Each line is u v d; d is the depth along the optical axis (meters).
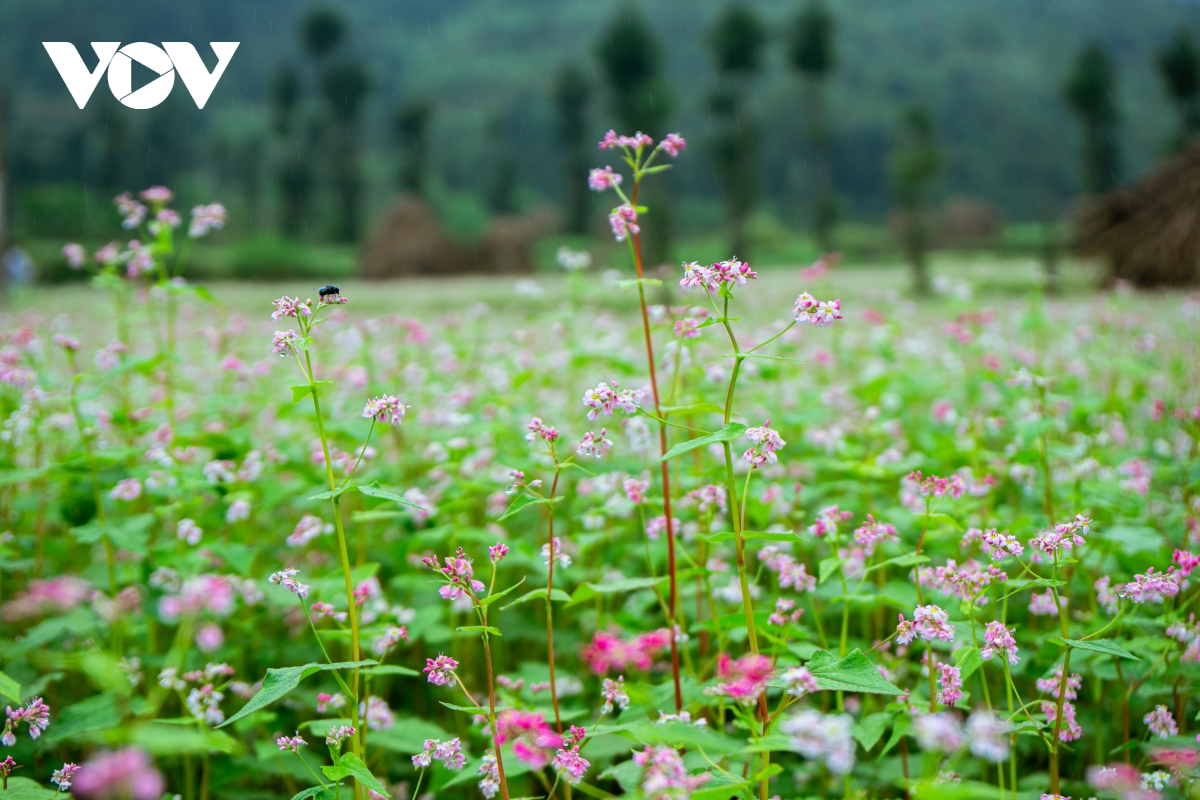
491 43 119.00
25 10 102.75
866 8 110.31
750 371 5.55
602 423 6.38
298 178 61.25
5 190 17.27
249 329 8.49
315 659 4.17
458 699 4.01
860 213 80.25
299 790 3.57
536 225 39.72
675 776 2.28
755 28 46.97
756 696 2.56
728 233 47.78
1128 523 4.16
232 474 4.27
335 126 65.56
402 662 4.45
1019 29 117.19
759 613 3.30
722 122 47.28
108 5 107.38
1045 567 3.98
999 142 90.81
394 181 74.75
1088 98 35.06
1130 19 123.62
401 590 4.64
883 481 5.54
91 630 3.83
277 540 5.26
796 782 3.51
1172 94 34.72
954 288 9.44
